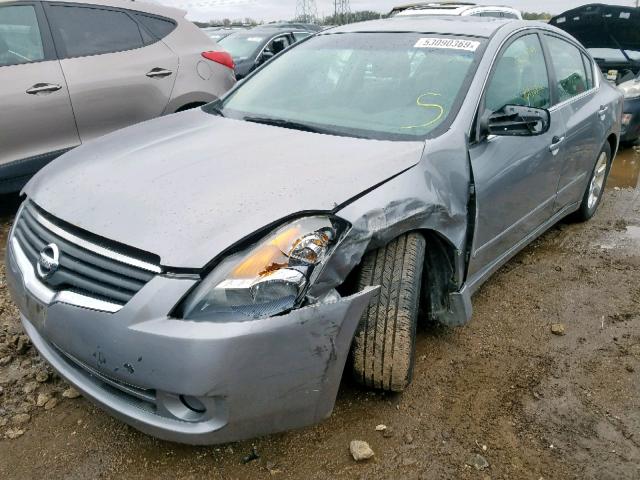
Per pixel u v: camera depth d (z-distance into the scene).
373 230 2.16
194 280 1.85
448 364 2.86
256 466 2.21
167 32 5.24
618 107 4.89
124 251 1.97
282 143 2.64
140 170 2.41
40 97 4.40
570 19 8.59
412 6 7.75
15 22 4.40
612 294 3.68
